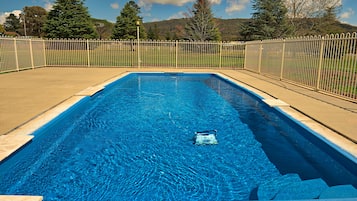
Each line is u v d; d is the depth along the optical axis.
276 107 6.49
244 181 3.74
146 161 4.36
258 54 14.41
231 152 4.73
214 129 5.97
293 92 8.61
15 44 13.95
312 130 4.73
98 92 8.74
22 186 3.56
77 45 17.17
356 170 3.49
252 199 3.28
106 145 5.00
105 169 4.07
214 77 14.77
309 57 9.24
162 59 17.67
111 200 3.27
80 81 10.75
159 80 13.59
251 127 6.12
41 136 4.70
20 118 5.30
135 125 6.21
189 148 4.89
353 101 7.02
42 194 3.39
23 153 4.07
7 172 3.69
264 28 30.09
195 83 12.77
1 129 4.65
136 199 3.30
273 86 9.98
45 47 17.03
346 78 7.30
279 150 4.83
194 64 17.77
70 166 4.16
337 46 7.68
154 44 17.45
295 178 3.80
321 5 28.91
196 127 6.10
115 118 6.75
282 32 30.14
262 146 5.01
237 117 6.93
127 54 17.47
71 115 6.38
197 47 17.58
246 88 9.52
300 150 4.83
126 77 13.41
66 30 36.78
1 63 12.86
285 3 30.28
